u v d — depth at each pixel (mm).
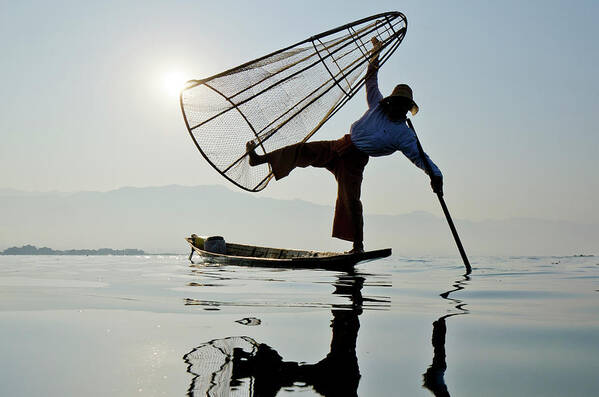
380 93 6969
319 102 6980
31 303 3557
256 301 3678
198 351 2064
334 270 6898
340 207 6938
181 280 5562
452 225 6930
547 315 3082
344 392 1540
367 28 6801
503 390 1568
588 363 1913
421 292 4375
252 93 6797
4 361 1894
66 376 1694
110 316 2951
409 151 6539
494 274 6914
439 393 1535
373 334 2451
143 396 1488
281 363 1883
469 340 2324
